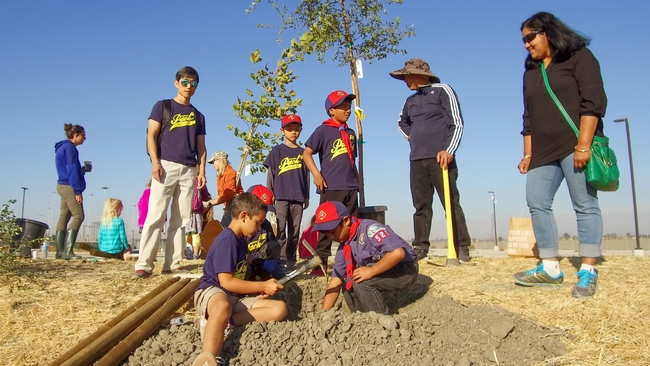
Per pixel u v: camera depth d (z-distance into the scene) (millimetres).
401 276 4809
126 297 4797
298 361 3748
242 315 4180
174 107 5613
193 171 5727
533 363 3549
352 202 5715
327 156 5746
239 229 4270
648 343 3588
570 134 4363
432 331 4191
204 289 4066
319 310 5289
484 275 5324
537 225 4672
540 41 4449
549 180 4559
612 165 4191
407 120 6574
